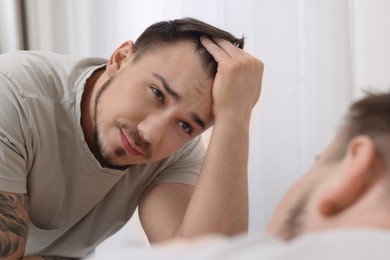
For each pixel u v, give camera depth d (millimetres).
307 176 462
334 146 463
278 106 1906
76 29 2084
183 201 1206
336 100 1867
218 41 1111
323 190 427
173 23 1091
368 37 1832
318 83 1880
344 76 1864
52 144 1123
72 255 1317
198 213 1079
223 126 1081
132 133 1042
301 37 1888
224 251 381
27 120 1064
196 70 1042
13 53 1188
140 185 1266
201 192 1088
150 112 1030
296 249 364
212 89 1070
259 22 1907
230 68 1070
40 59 1178
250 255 371
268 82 1907
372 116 445
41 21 2082
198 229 1073
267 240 398
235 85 1084
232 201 1085
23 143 1057
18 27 2049
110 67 1121
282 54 1898
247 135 1111
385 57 1805
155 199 1216
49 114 1110
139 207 1250
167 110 1023
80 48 2082
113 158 1084
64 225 1235
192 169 1280
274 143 1912
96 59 1250
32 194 1146
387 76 1801
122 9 2033
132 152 1055
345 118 473
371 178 406
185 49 1054
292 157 1899
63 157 1154
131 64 1079
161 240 1150
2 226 976
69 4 2084
